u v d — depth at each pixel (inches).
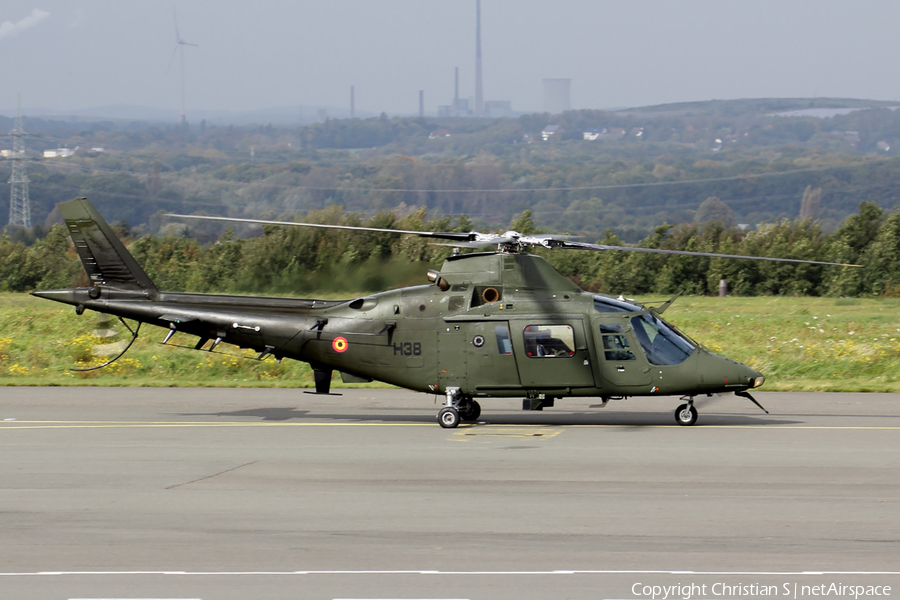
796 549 1273.4
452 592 1130.7
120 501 1566.2
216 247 5723.4
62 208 2502.5
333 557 1262.3
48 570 1222.9
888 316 5002.5
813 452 1909.4
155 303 2506.2
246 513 1483.8
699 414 2485.2
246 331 2442.2
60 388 3142.2
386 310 2354.8
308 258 5083.7
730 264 7495.1
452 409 2273.6
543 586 1148.5
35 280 7096.5
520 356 2237.9
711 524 1391.5
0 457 1947.6
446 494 1589.6
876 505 1486.2
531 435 2162.9
